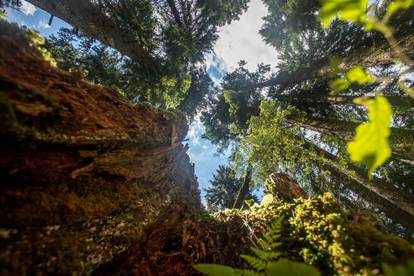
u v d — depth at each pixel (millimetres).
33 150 1513
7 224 1323
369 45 7840
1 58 1524
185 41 8594
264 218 2762
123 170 2215
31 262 1298
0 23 1661
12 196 1424
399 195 7547
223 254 2449
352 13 686
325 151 9578
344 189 10344
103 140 1885
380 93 633
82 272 1500
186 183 3574
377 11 6250
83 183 1895
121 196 2164
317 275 746
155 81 8305
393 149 5953
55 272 1370
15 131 1357
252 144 9055
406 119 6977
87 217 1747
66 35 7637
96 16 7254
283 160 9141
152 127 2639
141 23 7246
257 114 11305
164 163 2980
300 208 2502
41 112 1537
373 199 9445
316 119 9062
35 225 1429
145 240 2219
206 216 3068
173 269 2180
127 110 2445
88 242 1648
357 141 599
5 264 1200
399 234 9266
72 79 2027
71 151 1742
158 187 2803
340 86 853
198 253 2383
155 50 8445
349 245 1833
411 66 793
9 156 1410
